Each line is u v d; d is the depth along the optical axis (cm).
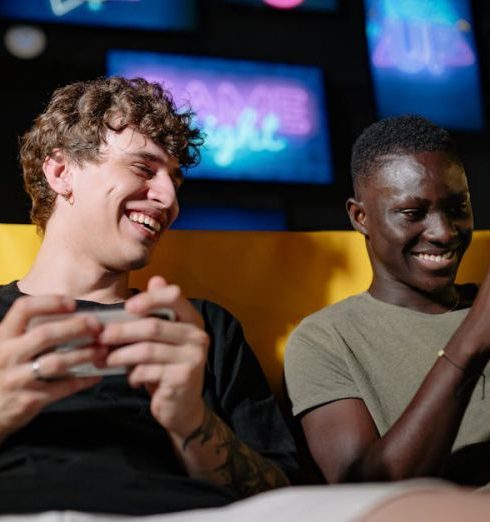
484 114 365
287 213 341
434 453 119
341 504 62
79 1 321
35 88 313
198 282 159
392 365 142
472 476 133
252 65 341
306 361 144
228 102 335
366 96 357
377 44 358
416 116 156
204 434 105
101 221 135
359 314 150
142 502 100
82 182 137
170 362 97
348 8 361
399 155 150
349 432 132
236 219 334
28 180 148
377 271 155
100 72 321
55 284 135
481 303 124
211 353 131
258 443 124
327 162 345
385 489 63
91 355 92
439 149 150
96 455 106
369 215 153
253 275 162
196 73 332
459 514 55
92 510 98
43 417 110
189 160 153
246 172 335
